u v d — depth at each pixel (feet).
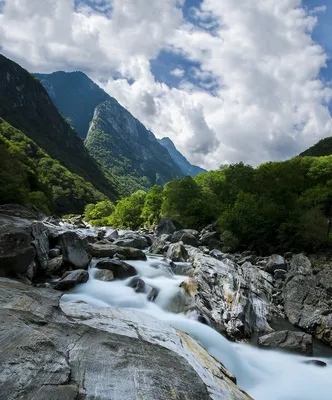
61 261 78.13
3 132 613.52
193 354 35.09
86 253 85.40
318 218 153.48
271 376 55.57
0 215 116.67
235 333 68.90
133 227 365.81
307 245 149.79
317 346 75.10
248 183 245.24
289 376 55.98
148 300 73.00
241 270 110.22
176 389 22.72
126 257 104.22
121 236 172.24
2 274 62.03
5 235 64.80
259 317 83.71
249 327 74.18
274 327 82.74
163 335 37.24
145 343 29.58
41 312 31.63
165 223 221.05
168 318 65.92
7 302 31.96
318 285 99.09
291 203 191.62
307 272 108.47
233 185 257.34
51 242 86.69
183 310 71.41
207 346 57.72
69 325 29.19
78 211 616.80
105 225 427.74
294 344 66.64
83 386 20.18
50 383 19.39
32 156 650.02
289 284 104.12
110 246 106.83
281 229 162.81
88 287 71.10
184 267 102.27
